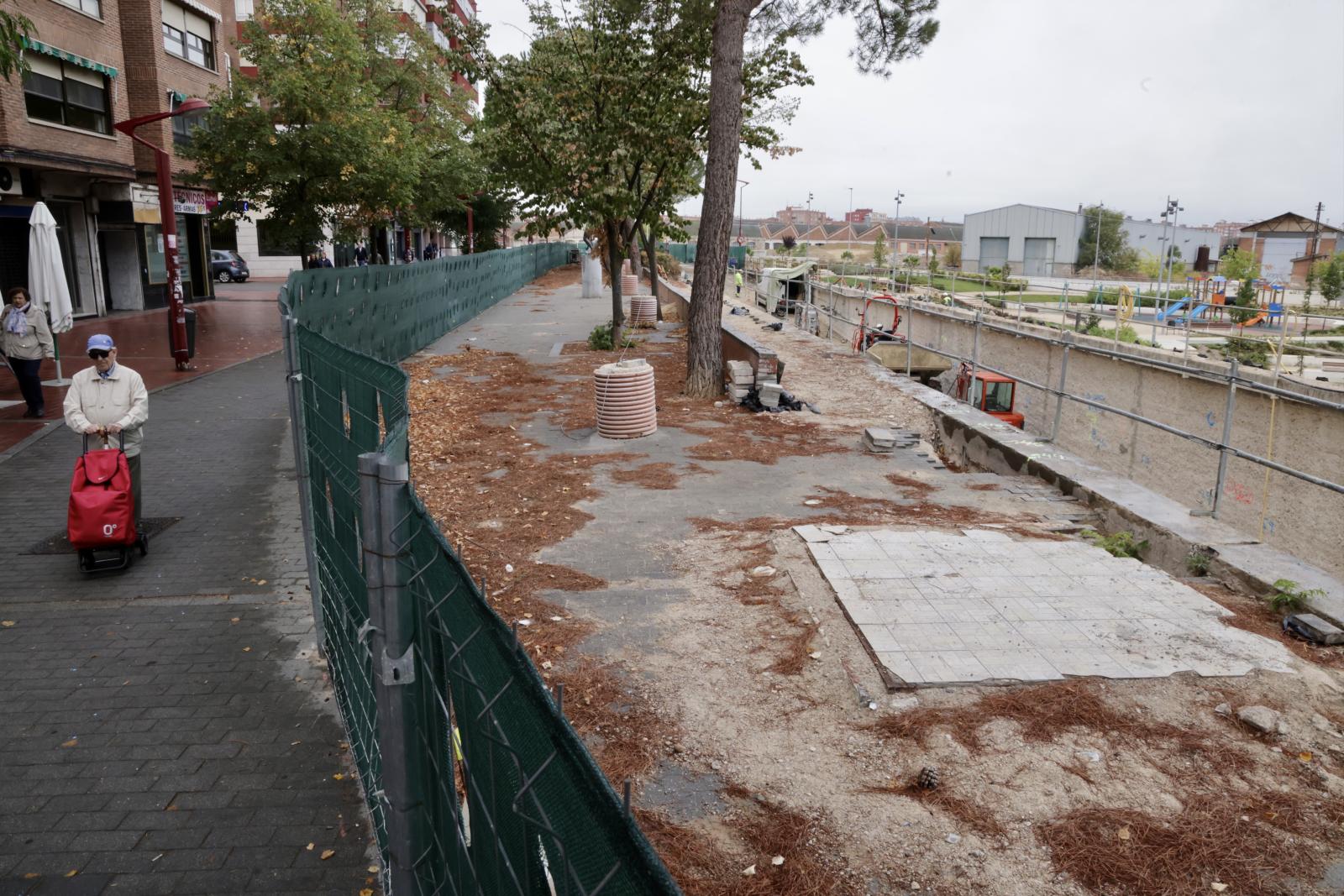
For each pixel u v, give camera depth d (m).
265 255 49.72
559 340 21.91
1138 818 3.93
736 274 46.59
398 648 2.55
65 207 24.34
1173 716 4.71
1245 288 33.09
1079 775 4.23
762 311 38.53
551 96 17.77
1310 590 6.31
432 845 2.65
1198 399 19.69
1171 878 3.58
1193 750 4.43
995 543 7.20
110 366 7.30
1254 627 5.81
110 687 5.34
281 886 3.71
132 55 26.94
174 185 28.64
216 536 8.01
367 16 29.28
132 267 27.23
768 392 13.20
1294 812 3.97
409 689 2.58
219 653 5.79
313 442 5.23
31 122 21.27
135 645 5.90
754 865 3.70
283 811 4.20
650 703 4.93
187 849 3.93
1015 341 27.06
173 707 5.12
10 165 20.94
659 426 12.14
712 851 3.78
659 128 17.59
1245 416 18.28
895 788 4.19
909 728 4.59
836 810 4.04
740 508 8.46
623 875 1.11
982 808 4.02
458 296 25.03
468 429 11.84
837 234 117.06
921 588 6.23
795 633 5.69
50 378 15.24
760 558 6.97
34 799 4.26
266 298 34.03
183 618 6.32
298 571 7.20
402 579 2.53
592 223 19.30
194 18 30.16
